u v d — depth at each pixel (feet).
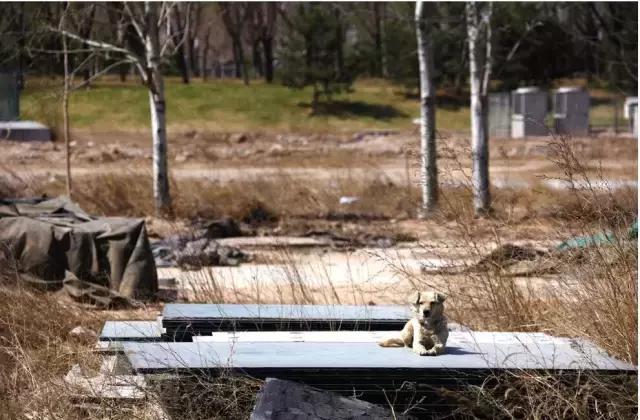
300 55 263.70
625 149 164.14
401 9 163.32
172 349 27.22
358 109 257.75
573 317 32.27
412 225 77.41
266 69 311.06
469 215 43.39
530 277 38.14
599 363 26.18
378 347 27.63
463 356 26.43
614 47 133.39
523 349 27.61
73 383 27.63
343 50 288.92
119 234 46.39
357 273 54.19
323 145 197.98
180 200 87.71
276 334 30.50
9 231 46.65
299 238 73.51
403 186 99.96
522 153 170.19
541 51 256.52
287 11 318.24
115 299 44.70
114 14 102.37
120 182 89.81
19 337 33.96
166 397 25.30
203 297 45.47
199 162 167.43
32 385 28.27
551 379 25.48
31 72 98.02
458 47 244.63
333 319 32.19
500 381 25.43
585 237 34.19
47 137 179.83
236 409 24.85
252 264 59.77
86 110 230.68
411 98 272.72
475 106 84.58
